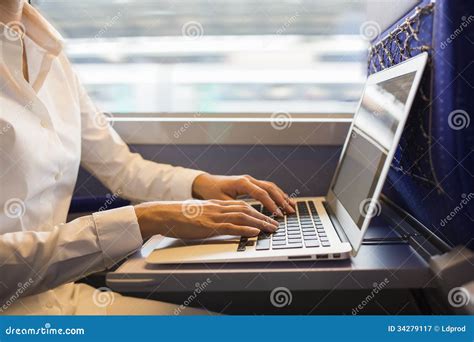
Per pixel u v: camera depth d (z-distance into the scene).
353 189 0.70
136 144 1.16
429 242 0.64
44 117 0.75
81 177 1.16
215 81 1.19
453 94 0.54
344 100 1.17
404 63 0.64
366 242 0.64
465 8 0.52
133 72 1.20
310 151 1.13
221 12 1.17
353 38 1.14
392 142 0.54
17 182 0.68
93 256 0.62
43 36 0.81
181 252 0.60
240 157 1.14
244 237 0.66
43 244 0.59
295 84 1.17
